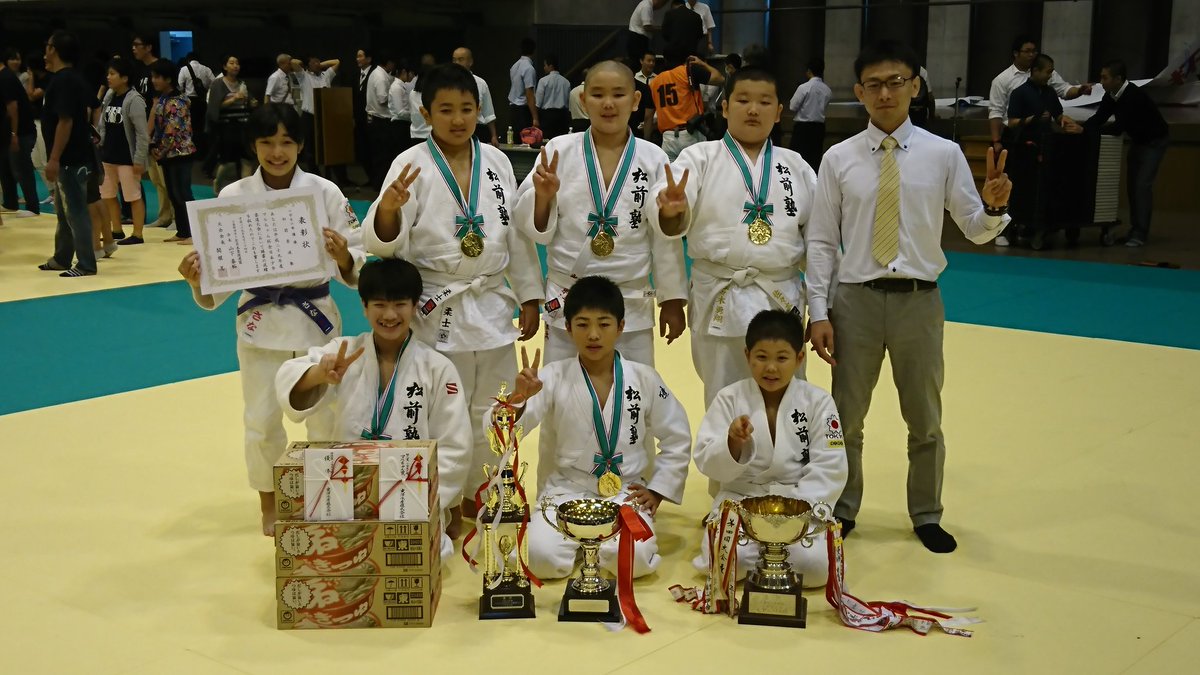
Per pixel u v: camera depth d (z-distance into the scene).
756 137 4.59
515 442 3.89
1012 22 15.35
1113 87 11.97
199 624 3.78
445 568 4.29
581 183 4.60
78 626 3.76
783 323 4.16
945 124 13.95
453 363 4.52
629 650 3.60
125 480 5.25
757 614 3.81
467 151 4.60
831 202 4.51
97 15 24.70
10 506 4.90
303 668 3.46
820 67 13.45
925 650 3.61
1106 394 6.71
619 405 4.34
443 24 19.52
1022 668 3.48
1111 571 4.25
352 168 20.36
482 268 4.51
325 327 4.55
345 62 21.30
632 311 4.66
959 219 4.41
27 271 10.87
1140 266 11.23
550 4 18.62
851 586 4.11
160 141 12.42
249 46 23.11
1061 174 12.03
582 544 3.84
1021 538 4.58
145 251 12.09
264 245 4.33
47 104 10.25
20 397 6.72
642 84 13.21
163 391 6.83
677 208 4.29
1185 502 4.98
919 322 4.43
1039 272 11.00
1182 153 14.37
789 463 4.27
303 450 3.85
